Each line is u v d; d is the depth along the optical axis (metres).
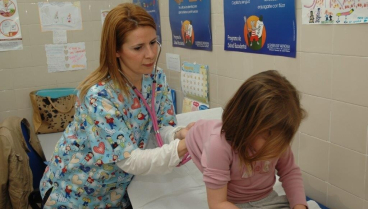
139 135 1.42
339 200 1.53
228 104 0.97
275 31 1.67
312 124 1.58
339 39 1.39
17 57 3.09
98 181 1.39
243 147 0.93
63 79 3.29
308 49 1.53
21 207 2.00
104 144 1.24
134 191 1.38
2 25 2.99
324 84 1.48
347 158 1.45
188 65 2.47
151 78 1.42
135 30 1.19
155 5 2.81
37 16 3.09
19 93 3.16
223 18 2.03
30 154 2.27
